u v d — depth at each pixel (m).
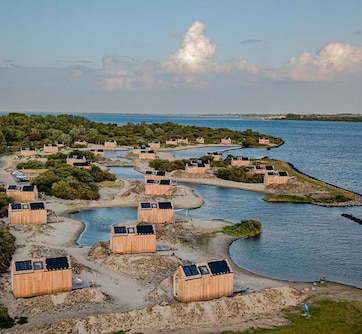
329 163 185.88
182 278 46.47
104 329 40.69
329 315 45.34
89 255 62.69
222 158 175.50
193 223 83.56
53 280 48.34
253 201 108.38
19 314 43.06
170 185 109.69
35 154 177.88
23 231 73.62
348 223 88.19
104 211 93.31
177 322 42.56
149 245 64.19
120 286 51.34
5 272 53.66
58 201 99.25
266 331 41.34
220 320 43.62
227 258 64.69
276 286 53.31
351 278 57.94
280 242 74.00
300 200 109.25
